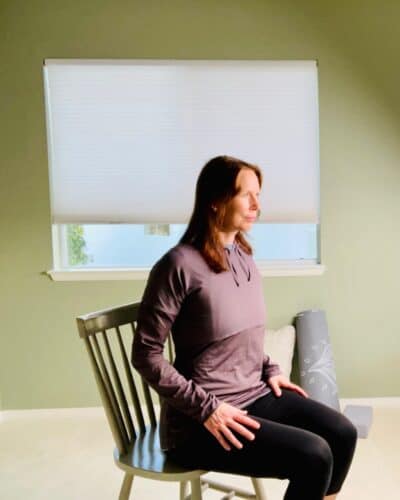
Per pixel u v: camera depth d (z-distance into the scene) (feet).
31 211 8.47
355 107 8.46
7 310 8.57
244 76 8.36
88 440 7.73
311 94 8.45
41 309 8.58
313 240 8.95
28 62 8.21
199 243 4.08
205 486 5.28
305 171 8.58
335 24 8.32
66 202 8.52
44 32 8.18
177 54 8.26
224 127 8.43
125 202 8.52
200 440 3.88
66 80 8.30
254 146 8.50
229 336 3.99
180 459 4.01
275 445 3.62
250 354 4.24
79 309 8.59
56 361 8.64
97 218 8.55
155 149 8.43
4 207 8.44
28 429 8.18
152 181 8.50
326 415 4.18
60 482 6.48
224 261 4.09
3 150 8.36
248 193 4.16
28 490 6.30
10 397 8.67
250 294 4.29
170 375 3.77
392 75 8.42
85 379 8.66
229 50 8.29
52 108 8.36
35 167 8.40
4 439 7.81
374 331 8.75
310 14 8.29
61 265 8.89
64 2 8.13
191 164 8.46
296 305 8.68
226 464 3.80
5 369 8.64
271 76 8.38
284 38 8.31
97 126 8.39
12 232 8.48
